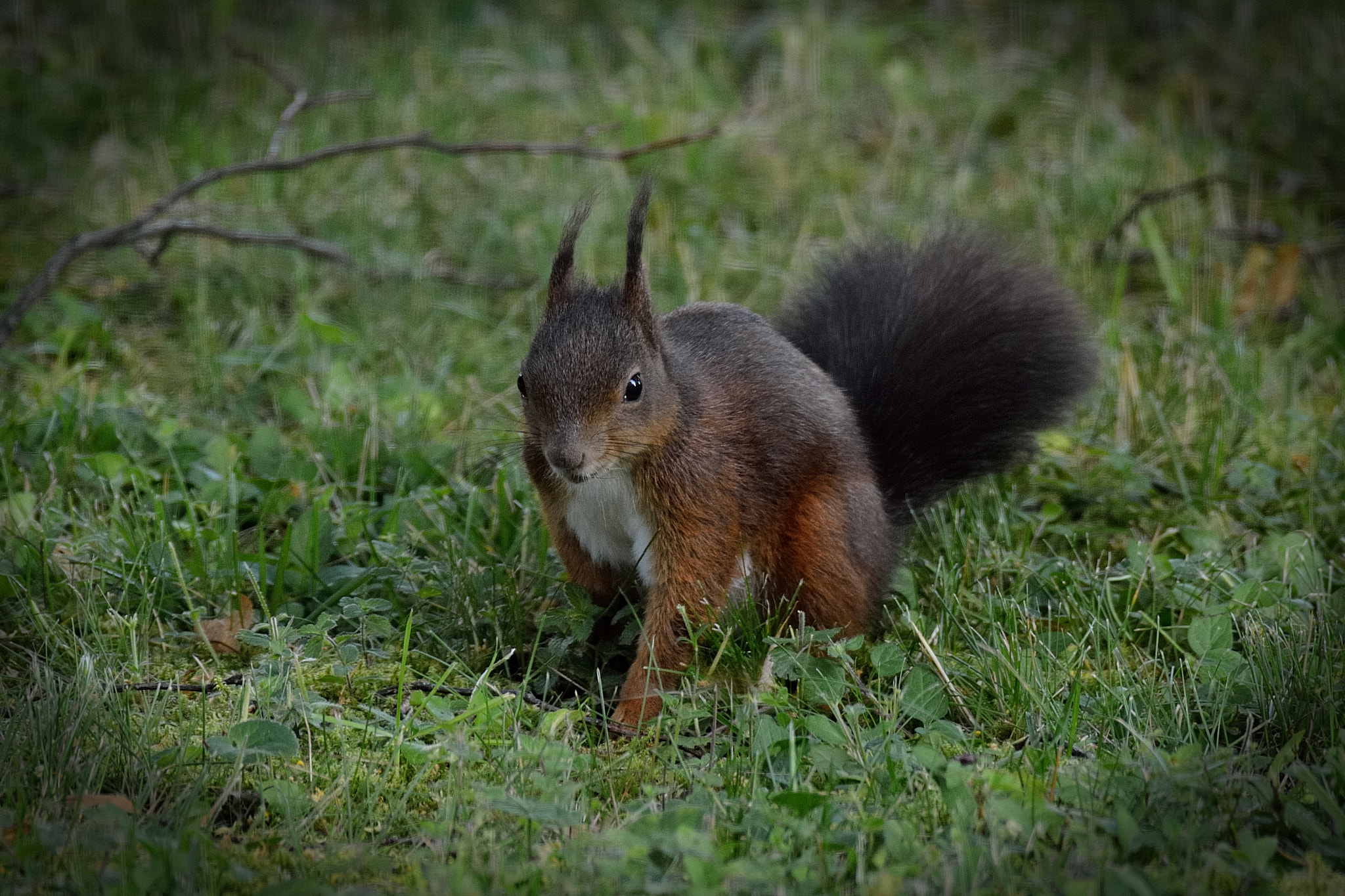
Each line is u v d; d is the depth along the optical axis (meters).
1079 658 7.82
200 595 8.36
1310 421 10.56
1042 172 14.66
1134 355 11.53
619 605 8.35
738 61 17.06
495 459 10.06
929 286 9.59
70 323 11.61
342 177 14.12
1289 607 8.23
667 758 6.86
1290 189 14.66
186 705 7.32
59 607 8.25
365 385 10.74
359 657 7.67
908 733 7.37
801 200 14.23
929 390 9.23
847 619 8.08
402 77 15.93
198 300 11.99
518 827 6.16
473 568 8.80
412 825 6.27
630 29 17.31
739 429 7.79
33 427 9.93
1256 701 7.26
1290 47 17.28
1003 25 18.03
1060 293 9.66
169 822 6.12
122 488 9.52
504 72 16.30
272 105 15.51
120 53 16.59
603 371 7.37
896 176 14.65
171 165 14.33
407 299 12.28
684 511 7.66
